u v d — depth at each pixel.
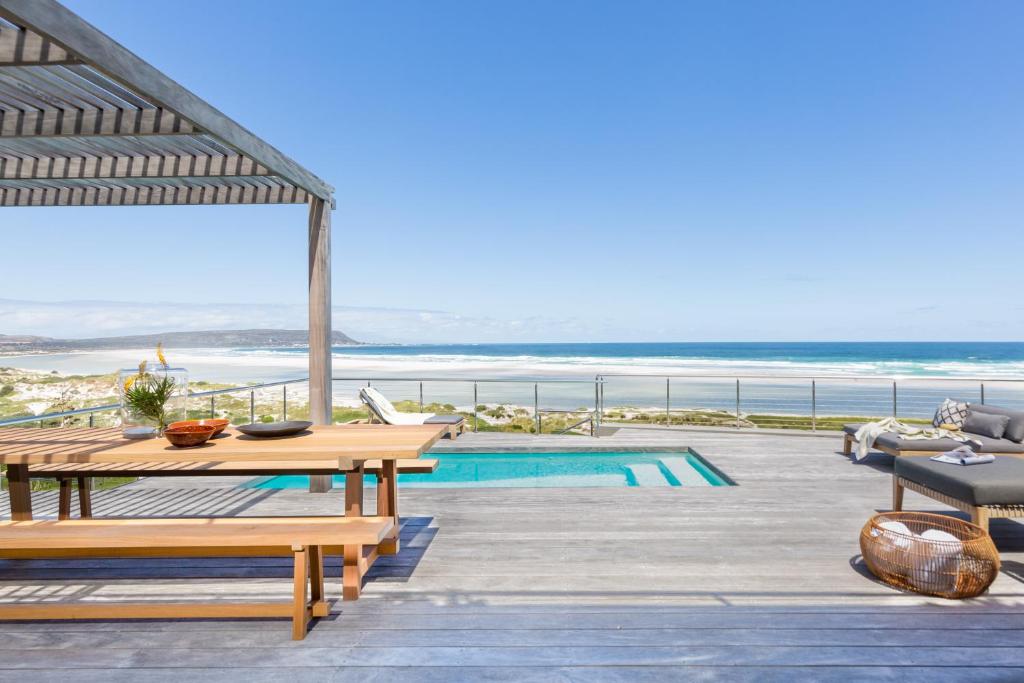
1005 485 2.68
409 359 41.69
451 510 3.65
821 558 2.76
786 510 3.63
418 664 1.78
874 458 5.34
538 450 6.02
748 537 3.09
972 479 2.74
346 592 2.29
